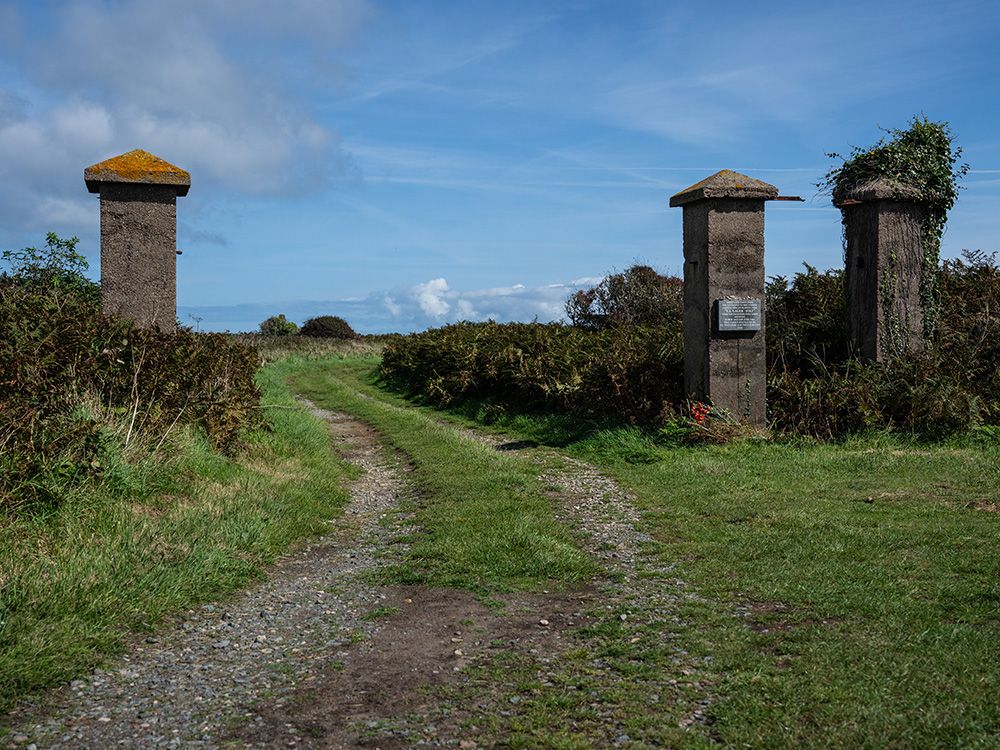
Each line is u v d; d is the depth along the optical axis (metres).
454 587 5.84
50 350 7.53
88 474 6.70
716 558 6.38
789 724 3.51
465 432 14.98
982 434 10.77
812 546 6.51
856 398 11.31
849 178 12.87
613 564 6.37
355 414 17.45
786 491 8.60
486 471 10.14
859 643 4.43
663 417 12.07
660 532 7.29
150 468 7.54
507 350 17.06
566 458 11.61
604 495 8.95
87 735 3.60
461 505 8.45
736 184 11.64
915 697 3.72
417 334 24.66
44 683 4.06
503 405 16.41
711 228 11.70
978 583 5.43
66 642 4.41
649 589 5.70
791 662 4.23
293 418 13.29
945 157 12.66
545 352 16.72
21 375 6.86
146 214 11.17
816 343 13.55
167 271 11.24
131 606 5.04
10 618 4.51
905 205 12.45
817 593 5.34
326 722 3.71
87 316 8.59
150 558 5.75
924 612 4.90
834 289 14.40
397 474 10.72
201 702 3.95
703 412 11.66
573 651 4.52
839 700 3.72
